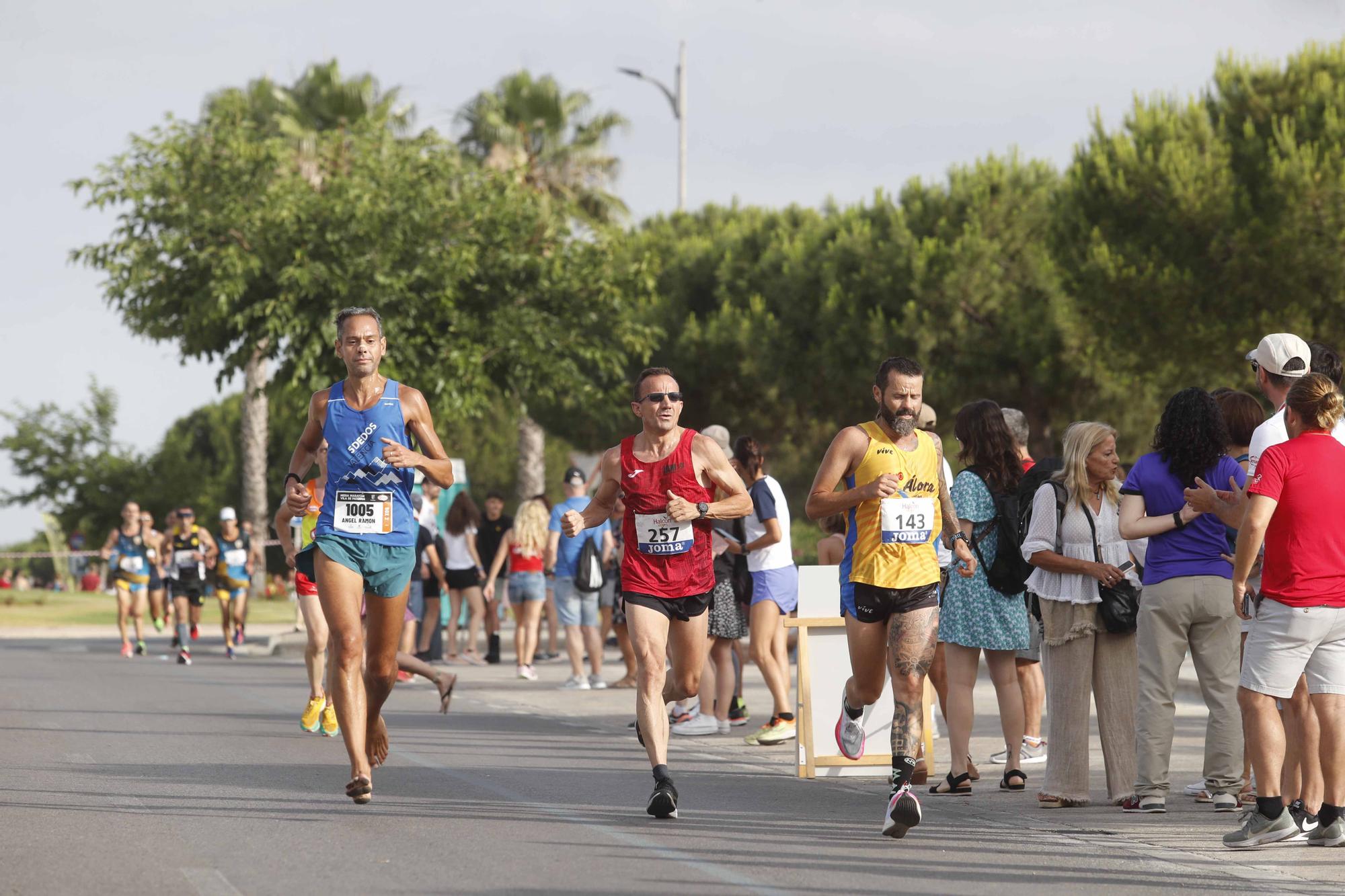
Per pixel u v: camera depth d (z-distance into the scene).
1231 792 27.52
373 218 82.56
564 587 55.69
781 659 39.03
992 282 87.12
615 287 90.00
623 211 146.62
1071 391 88.81
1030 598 31.80
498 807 27.59
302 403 82.00
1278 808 23.89
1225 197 74.44
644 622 26.41
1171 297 75.94
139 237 82.81
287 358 85.12
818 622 32.69
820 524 39.50
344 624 26.34
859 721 28.88
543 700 51.03
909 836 24.94
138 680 58.41
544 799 28.66
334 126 129.25
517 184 91.31
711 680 41.69
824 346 91.88
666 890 20.30
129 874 20.84
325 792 28.91
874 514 25.67
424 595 68.62
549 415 107.12
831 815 27.28
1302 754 25.28
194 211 81.50
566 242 90.19
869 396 93.50
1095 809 28.09
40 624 108.69
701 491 26.47
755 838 24.52
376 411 26.45
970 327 88.56
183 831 24.42
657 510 26.39
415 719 44.62
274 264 82.06
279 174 85.69
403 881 20.67
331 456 26.44
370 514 26.39
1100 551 28.09
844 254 93.50
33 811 26.19
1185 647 27.64
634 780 31.70
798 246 97.94
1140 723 27.56
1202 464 26.89
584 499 55.41
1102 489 28.59
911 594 25.42
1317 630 23.77
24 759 33.34
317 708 39.75
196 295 81.56
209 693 52.47
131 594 76.50
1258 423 28.91
